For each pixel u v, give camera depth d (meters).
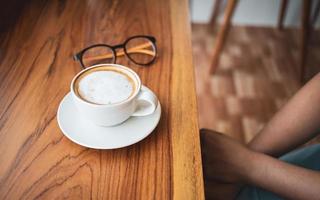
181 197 0.43
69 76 0.60
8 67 0.60
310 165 0.71
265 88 1.68
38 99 0.55
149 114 0.50
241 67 1.81
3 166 0.45
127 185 0.44
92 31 0.71
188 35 0.71
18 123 0.51
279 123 0.66
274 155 0.68
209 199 0.67
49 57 0.63
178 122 0.53
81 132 0.49
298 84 1.73
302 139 0.65
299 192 0.56
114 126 0.50
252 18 2.16
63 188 0.43
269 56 1.92
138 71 0.61
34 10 0.75
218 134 0.63
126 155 0.48
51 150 0.48
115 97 0.48
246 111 1.54
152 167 0.46
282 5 1.99
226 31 1.59
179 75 0.61
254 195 0.66
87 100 0.47
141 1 0.81
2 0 0.71
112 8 0.78
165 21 0.75
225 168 0.60
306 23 1.60
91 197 0.43
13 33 0.69
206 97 1.60
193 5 2.10
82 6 0.78
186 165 0.47
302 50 1.67
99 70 0.52
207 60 1.85
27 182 0.44
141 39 0.69
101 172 0.46
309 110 0.63
